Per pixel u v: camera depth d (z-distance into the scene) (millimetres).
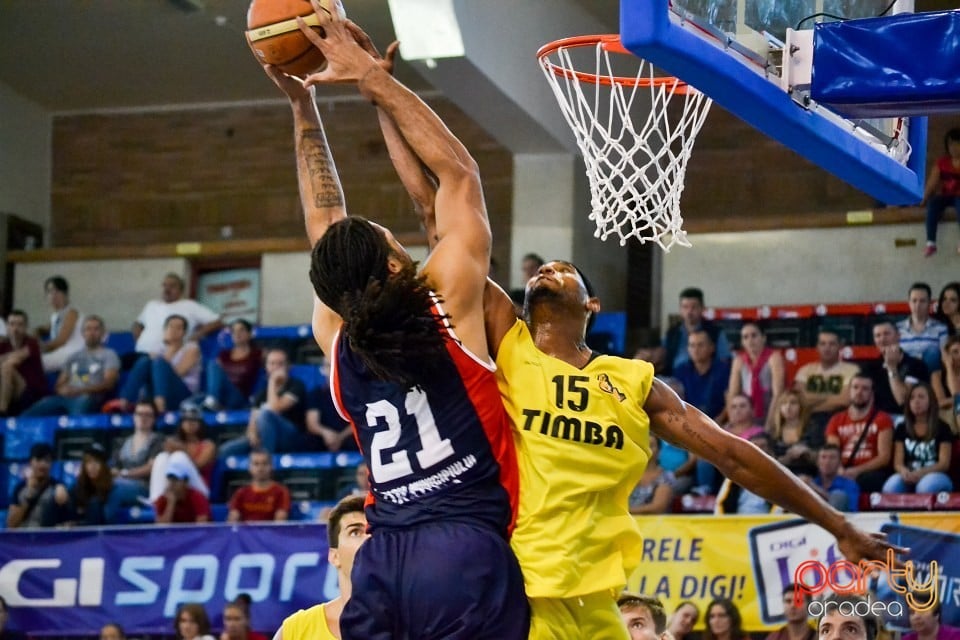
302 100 4230
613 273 14453
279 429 12406
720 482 10641
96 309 15273
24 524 12062
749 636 8828
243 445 12398
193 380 13648
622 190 5562
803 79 4863
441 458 3559
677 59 4398
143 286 15242
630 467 3684
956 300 11281
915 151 5512
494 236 15289
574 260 13508
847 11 5246
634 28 4348
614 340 13023
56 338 14352
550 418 3646
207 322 14289
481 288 3680
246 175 16312
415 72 15078
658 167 5551
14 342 14086
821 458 10305
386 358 3455
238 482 12250
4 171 16094
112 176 16625
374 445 3635
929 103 4746
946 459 10391
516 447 3691
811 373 11359
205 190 16391
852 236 12914
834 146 4965
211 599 9953
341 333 3695
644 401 3791
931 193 12305
